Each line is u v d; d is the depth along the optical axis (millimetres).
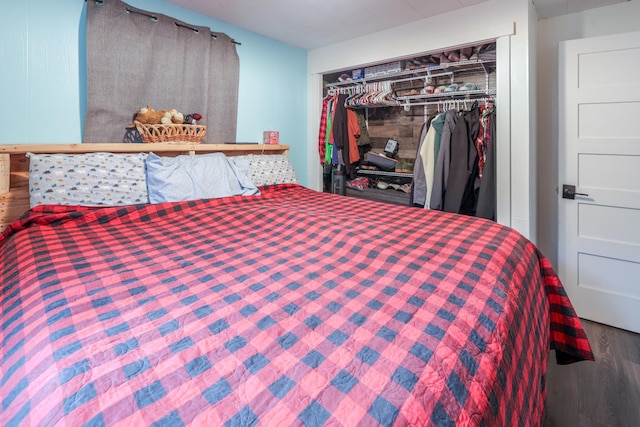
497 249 1332
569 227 2486
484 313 873
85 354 674
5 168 1811
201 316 835
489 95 2926
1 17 1839
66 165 1825
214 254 1318
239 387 594
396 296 945
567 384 1777
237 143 2904
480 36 2504
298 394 579
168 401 560
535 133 2584
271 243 1467
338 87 3824
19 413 555
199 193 2213
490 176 2559
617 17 2400
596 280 2412
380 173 3617
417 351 695
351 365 654
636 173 2211
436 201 2809
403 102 3424
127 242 1465
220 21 2840
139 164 2084
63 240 1457
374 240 1428
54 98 2035
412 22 2850
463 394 624
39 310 851
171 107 2520
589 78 2311
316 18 2789
